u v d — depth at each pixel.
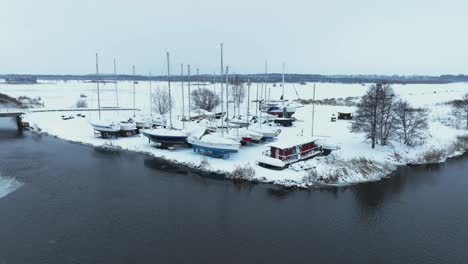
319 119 69.81
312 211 30.19
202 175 38.84
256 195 33.53
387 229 27.08
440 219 28.69
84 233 25.78
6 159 44.44
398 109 51.44
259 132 51.44
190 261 22.42
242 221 28.19
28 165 42.00
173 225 27.31
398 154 44.94
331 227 27.38
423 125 49.97
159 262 22.27
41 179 37.16
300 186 35.28
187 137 47.94
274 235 26.00
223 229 26.80
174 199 32.41
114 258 22.61
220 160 42.81
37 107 92.69
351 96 129.25
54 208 29.95
